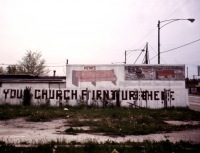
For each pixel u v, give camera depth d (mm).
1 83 28062
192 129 13625
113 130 12273
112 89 28000
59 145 8633
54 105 27766
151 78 28312
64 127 13820
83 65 28219
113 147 8578
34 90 28000
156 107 28016
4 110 20812
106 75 28125
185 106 28141
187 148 8719
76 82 28000
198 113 21656
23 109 22328
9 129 12891
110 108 25688
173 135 11758
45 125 14500
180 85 28438
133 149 8461
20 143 9047
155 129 13109
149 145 8852
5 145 8414
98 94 27922
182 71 28609
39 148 8188
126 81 28141
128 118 17391
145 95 28141
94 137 10820
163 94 28250
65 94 27906
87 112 21016
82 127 13703
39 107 25000
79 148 8398
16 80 27953
